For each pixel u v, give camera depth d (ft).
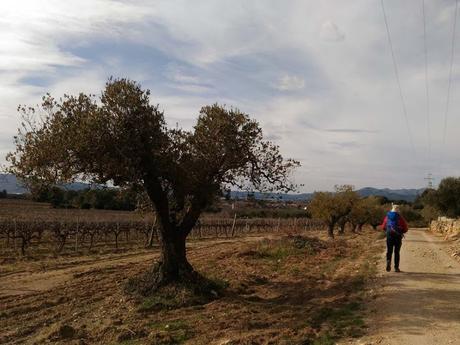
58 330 31.53
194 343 27.89
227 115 41.86
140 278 42.93
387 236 50.14
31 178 38.70
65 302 43.73
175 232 42.60
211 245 111.45
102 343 29.48
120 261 76.95
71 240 120.37
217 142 40.86
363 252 76.07
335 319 31.27
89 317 36.42
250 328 30.42
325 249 80.02
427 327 27.86
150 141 38.88
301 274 53.62
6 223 102.37
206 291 40.91
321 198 132.05
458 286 40.70
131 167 37.93
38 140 37.70
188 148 41.65
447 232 135.13
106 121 36.94
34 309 41.34
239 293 43.80
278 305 37.47
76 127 36.32
